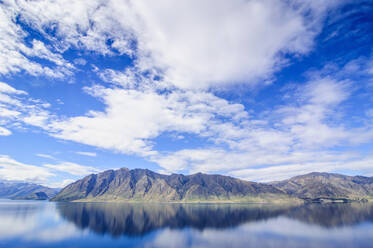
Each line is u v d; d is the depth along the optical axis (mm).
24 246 107188
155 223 186750
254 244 113000
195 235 135875
